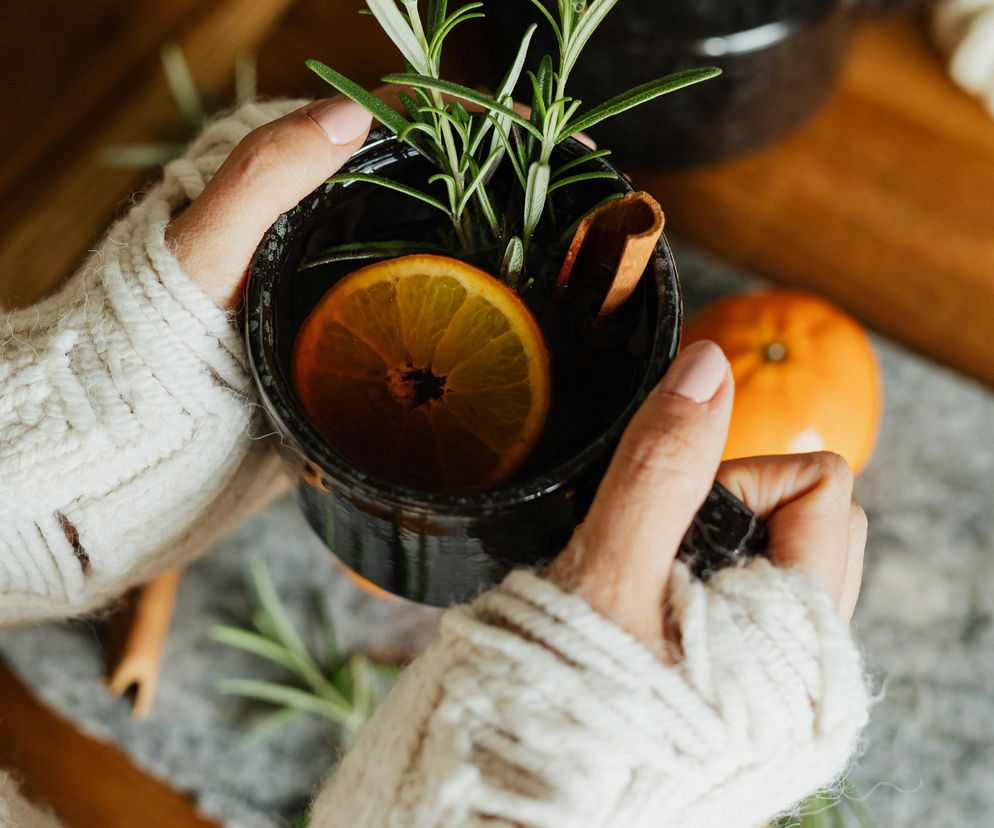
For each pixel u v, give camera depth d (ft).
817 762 0.93
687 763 0.89
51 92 1.78
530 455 0.94
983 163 1.76
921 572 1.61
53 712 1.56
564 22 0.91
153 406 0.98
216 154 1.08
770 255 1.74
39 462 0.98
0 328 1.06
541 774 0.87
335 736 1.56
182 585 1.64
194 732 1.56
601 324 0.97
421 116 0.95
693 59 1.38
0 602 1.14
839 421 1.42
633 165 1.63
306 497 1.03
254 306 0.93
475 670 0.90
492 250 1.01
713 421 0.90
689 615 0.91
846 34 1.50
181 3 1.82
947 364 1.70
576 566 0.91
